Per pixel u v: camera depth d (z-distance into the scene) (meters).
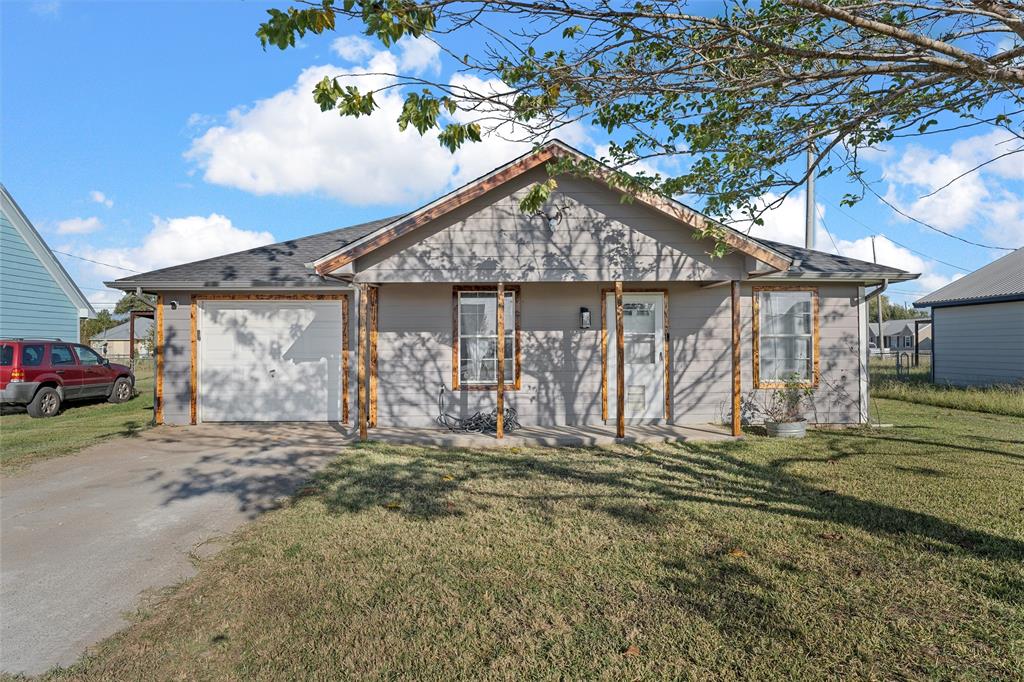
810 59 4.62
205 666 3.12
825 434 10.00
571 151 8.94
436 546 4.78
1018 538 4.79
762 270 9.24
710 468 7.48
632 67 4.52
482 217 9.19
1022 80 3.59
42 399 13.23
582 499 6.09
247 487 6.72
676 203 8.92
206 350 11.53
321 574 4.25
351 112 3.78
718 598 3.81
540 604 3.75
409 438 9.46
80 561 4.57
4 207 17.48
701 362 10.98
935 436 9.67
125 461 8.11
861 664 3.08
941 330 21.08
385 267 9.12
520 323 10.75
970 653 3.16
